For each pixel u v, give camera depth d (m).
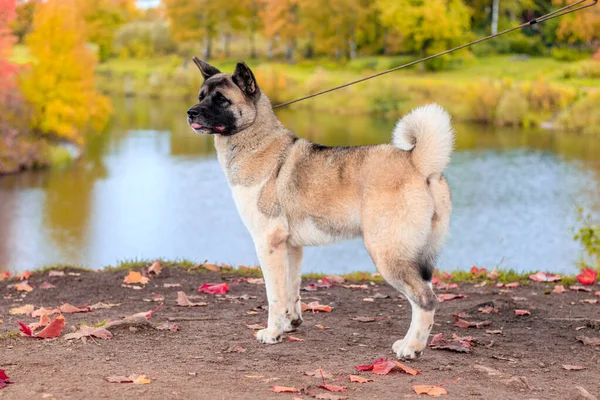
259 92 5.88
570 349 5.67
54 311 6.80
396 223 5.11
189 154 35.44
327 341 5.75
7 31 33.47
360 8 70.44
